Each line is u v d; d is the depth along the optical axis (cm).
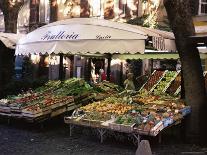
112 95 1370
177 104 1125
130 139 1066
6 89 1734
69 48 1167
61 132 1238
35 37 1280
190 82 1099
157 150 1005
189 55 1089
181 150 1010
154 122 1012
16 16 2044
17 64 2808
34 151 969
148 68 2311
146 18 2184
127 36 1100
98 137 1138
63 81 1555
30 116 1235
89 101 1402
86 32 1152
